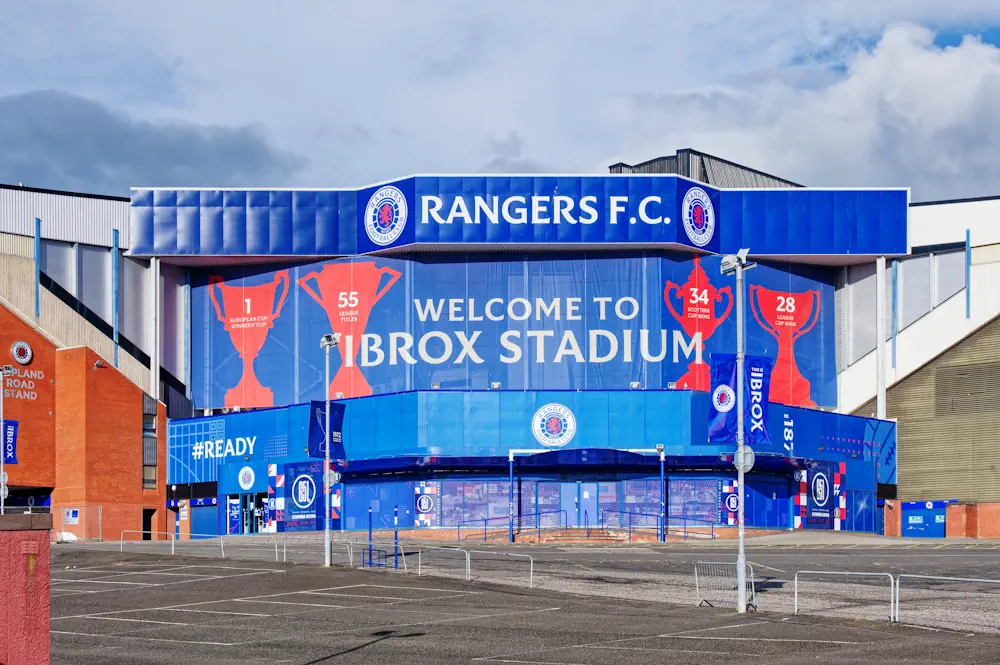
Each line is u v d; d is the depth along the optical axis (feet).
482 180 269.44
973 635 98.32
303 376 280.51
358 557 172.45
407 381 272.92
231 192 280.10
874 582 138.62
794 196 279.28
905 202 279.49
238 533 269.44
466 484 249.96
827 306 289.53
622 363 269.85
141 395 275.59
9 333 260.42
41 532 47.55
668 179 268.62
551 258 273.95
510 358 272.31
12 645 46.16
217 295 288.71
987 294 271.90
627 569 154.40
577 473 249.34
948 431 273.54
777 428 250.98
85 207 276.00
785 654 88.48
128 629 103.40
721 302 276.00
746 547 201.05
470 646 93.25
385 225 273.54
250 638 97.86
